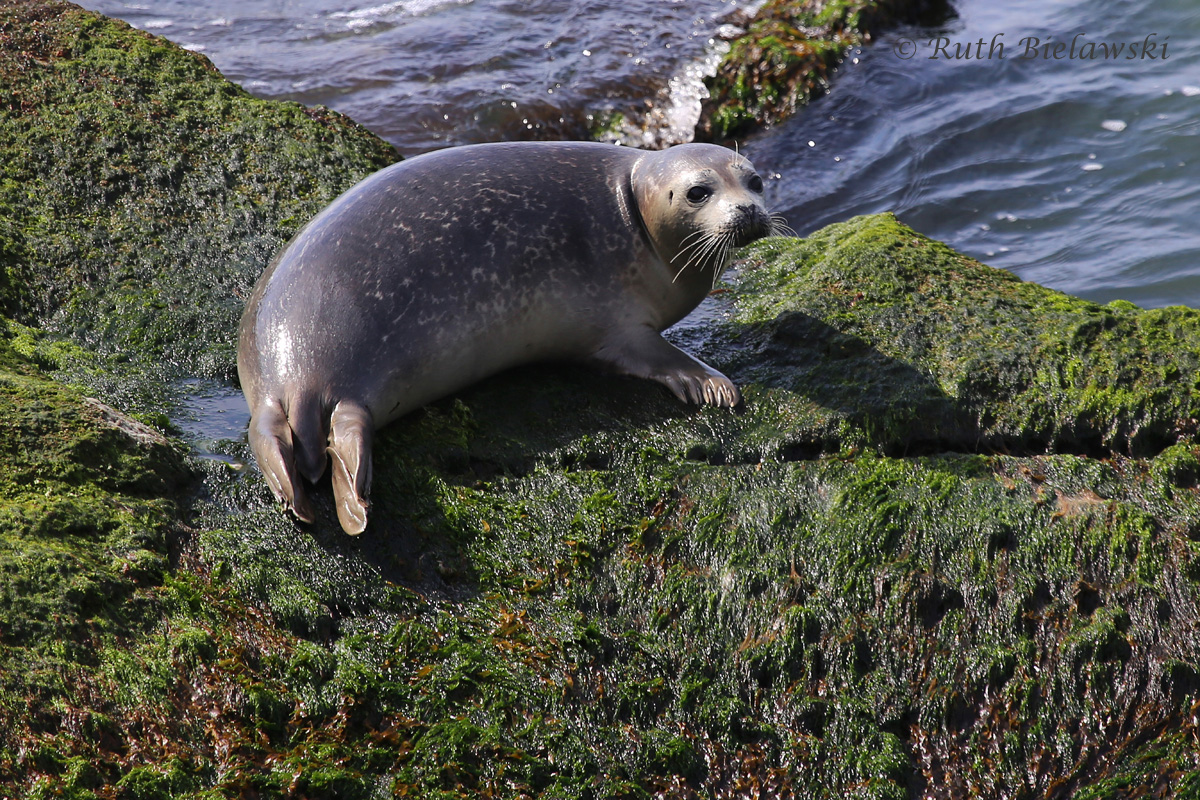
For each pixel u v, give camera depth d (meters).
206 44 47.72
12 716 12.77
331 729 14.10
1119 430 19.62
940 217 35.47
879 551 17.08
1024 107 40.50
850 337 21.58
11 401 17.14
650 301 21.25
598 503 17.95
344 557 16.47
